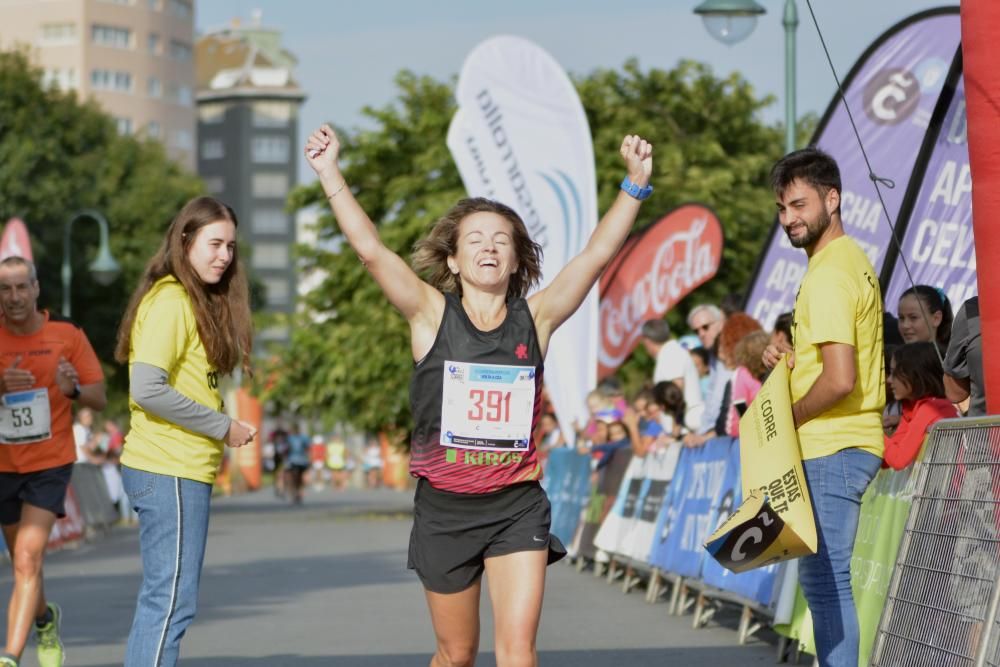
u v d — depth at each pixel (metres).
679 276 27.47
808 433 9.02
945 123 16.34
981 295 9.34
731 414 16.34
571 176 27.83
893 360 11.11
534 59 27.92
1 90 70.81
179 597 9.25
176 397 9.17
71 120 73.62
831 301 8.80
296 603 18.53
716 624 15.65
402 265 8.27
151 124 176.88
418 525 8.30
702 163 52.56
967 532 7.50
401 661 13.14
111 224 74.19
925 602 7.86
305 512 53.56
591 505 22.73
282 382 54.50
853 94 18.05
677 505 17.22
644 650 13.67
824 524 8.95
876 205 17.80
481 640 14.55
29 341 12.30
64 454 12.24
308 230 54.31
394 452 53.81
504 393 8.18
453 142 28.08
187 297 9.38
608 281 28.14
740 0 23.78
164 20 178.00
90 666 13.09
